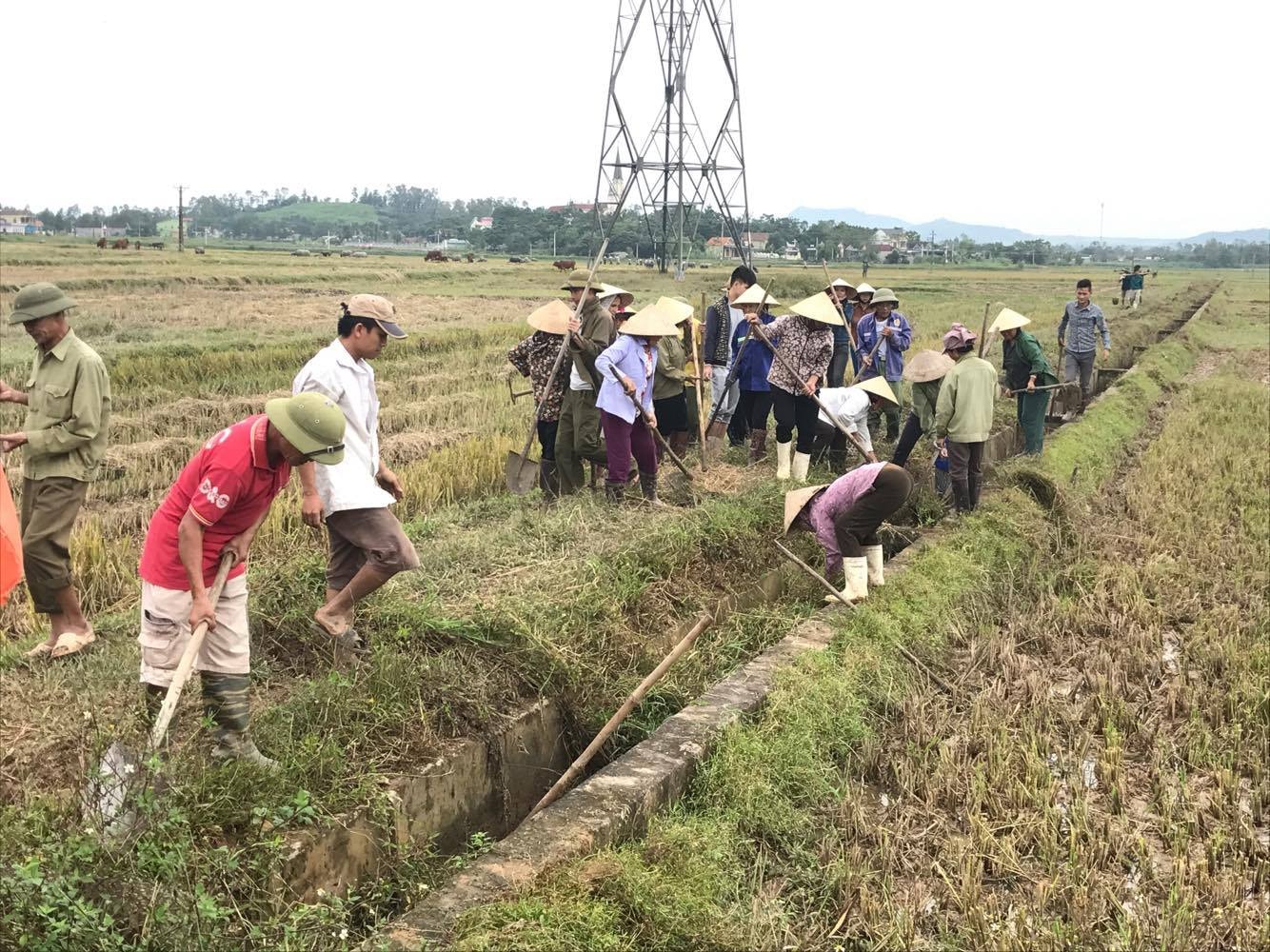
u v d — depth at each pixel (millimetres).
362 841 4398
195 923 3479
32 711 4953
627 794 4652
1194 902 4352
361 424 5363
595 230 109875
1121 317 31188
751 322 9320
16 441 5578
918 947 4105
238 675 4465
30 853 3830
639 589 6871
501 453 11570
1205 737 5680
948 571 7992
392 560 5270
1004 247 167125
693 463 10312
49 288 5676
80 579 7582
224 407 14398
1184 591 8156
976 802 5031
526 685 5723
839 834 4859
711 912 4027
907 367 9516
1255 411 16797
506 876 4023
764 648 6488
